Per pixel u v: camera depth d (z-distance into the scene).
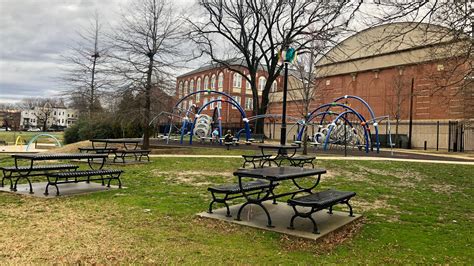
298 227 6.29
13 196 8.36
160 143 31.06
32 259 4.46
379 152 29.12
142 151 16.55
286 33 33.59
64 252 4.73
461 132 34.41
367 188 11.30
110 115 22.48
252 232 6.02
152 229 6.02
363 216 7.47
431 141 38.09
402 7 6.10
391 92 41.56
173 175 12.70
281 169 7.55
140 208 7.50
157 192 9.45
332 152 27.06
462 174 15.55
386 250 5.40
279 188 10.67
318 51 28.62
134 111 21.00
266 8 34.41
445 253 5.36
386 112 42.03
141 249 4.98
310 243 5.57
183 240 5.49
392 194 10.45
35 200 7.98
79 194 8.77
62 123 112.19
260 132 38.84
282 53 17.69
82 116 31.62
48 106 101.62
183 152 22.58
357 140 35.94
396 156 24.95
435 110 37.88
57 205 7.53
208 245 5.30
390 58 41.25
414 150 34.97
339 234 6.12
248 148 26.84
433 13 6.35
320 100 46.91
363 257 5.05
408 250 5.44
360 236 6.07
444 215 7.99
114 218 6.62
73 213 6.88
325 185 11.50
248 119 33.31
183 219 6.70
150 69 21.36
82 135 29.44
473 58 7.25
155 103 21.64
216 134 35.25
